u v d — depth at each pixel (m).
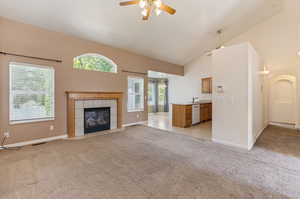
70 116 4.20
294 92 5.63
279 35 5.66
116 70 5.41
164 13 4.00
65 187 1.97
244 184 2.05
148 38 5.10
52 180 2.12
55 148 3.37
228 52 3.60
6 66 3.34
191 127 5.59
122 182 2.09
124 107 5.69
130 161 2.75
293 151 3.24
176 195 1.83
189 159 2.84
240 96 3.43
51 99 3.97
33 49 3.68
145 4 2.57
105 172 2.35
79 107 4.43
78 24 3.90
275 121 6.11
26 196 1.79
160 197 1.79
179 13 4.13
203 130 5.11
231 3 4.21
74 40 4.37
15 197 1.78
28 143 3.64
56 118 4.05
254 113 3.86
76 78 4.40
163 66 7.25
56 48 4.03
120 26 4.25
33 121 3.70
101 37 4.63
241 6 4.48
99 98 4.81
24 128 3.58
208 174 2.30
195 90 7.96
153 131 4.96
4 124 3.34
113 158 2.87
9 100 3.38
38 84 3.79
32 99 3.71
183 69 8.39
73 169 2.44
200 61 7.68
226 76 3.64
